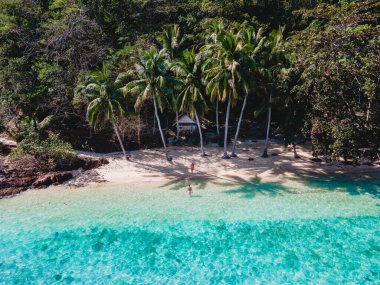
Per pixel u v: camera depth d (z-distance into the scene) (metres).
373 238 22.45
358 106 29.95
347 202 27.83
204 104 39.91
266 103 37.72
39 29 48.03
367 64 27.31
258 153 41.84
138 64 36.31
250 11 56.66
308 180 32.94
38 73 44.34
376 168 36.03
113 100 36.72
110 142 44.66
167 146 44.94
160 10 53.28
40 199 29.50
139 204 28.16
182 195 29.89
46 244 22.53
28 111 43.53
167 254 21.25
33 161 35.56
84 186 32.34
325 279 18.56
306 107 33.81
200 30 51.06
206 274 19.20
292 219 25.06
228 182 32.75
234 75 34.41
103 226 24.70
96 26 48.91
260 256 20.77
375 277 18.69
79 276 19.36
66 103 43.28
